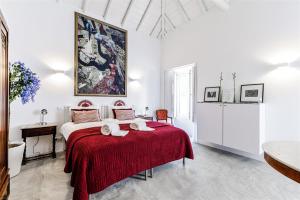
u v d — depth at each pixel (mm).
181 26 4770
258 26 3131
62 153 3381
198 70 4293
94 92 4047
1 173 1337
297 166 856
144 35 5074
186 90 4965
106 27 4242
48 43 3404
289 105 2738
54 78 3484
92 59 4008
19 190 2025
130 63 4781
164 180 2311
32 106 3201
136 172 2152
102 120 3670
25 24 3146
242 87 3346
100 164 1837
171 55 5109
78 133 2436
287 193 1998
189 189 2084
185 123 4902
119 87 4516
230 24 3588
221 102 3564
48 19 3402
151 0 4191
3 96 1427
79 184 1676
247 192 2021
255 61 3172
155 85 5367
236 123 3119
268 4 2990
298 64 2654
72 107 3607
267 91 3000
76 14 3744
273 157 995
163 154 2473
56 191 2016
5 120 1503
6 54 1523
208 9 4031
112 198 1883
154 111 5352
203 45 4168
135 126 2762
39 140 3279
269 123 2959
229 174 2504
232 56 3549
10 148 2340
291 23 2725
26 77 2396
